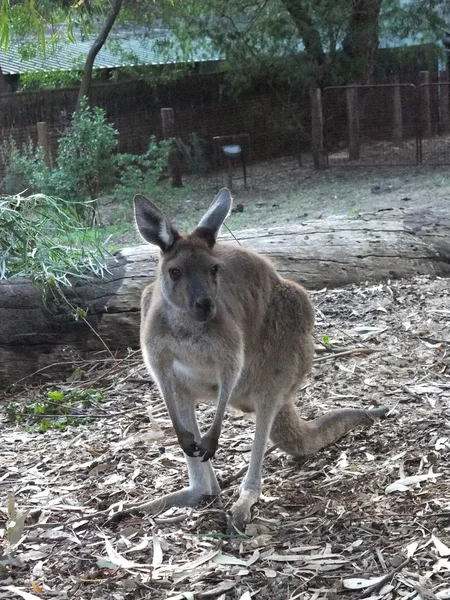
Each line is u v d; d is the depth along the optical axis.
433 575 3.67
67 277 7.58
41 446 5.72
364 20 19.97
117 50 20.67
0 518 4.57
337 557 3.90
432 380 6.10
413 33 20.48
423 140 18.78
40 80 21.31
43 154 16.11
